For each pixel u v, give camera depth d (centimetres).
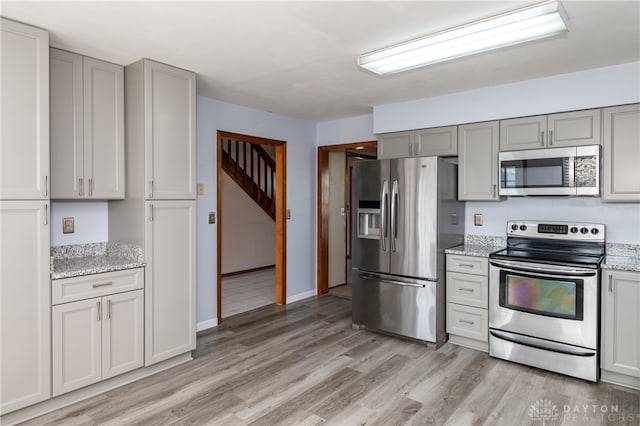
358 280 398
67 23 228
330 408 248
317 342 364
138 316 286
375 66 278
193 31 239
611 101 296
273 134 473
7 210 225
